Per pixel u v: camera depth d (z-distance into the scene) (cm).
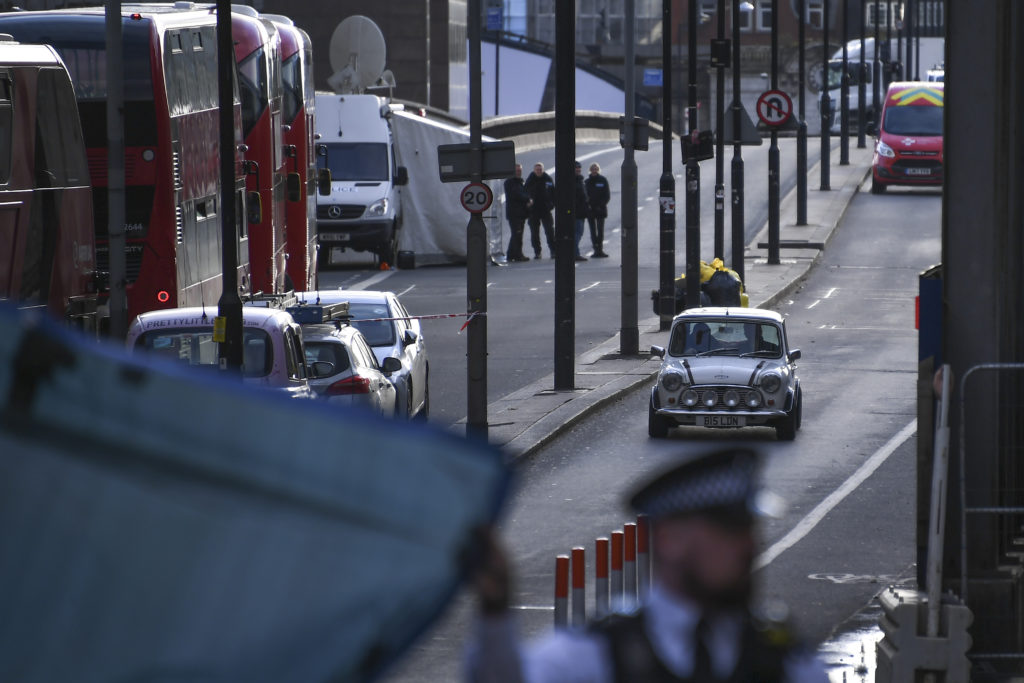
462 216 18088
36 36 8656
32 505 595
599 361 10762
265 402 633
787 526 5831
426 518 630
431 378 10262
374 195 17300
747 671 980
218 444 620
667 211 11994
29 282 6756
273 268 11506
